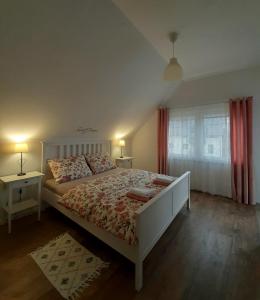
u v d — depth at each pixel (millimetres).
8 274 1593
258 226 2426
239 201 3252
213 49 2531
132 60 2455
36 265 1702
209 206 3086
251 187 3154
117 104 3260
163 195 1909
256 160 3184
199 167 3859
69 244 2020
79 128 3277
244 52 2629
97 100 2840
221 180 3580
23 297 1375
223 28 2037
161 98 4055
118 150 4668
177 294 1404
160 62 2818
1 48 1535
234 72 3326
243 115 3152
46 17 1499
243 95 3250
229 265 1713
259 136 3131
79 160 3137
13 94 1973
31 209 2805
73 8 1534
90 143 3803
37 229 2342
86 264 1714
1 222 2500
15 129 2436
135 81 2932
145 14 1793
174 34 2139
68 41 1769
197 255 1851
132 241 1430
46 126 2725
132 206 1748
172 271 1640
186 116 3951
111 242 1676
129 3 1638
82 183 2586
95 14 1662
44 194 2811
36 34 1575
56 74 2025
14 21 1414
